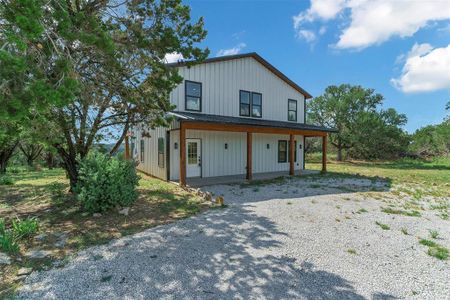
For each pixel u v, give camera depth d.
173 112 9.98
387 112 25.70
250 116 13.33
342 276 3.12
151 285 2.85
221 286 2.86
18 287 2.77
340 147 25.17
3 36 3.01
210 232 4.54
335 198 7.57
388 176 13.45
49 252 3.65
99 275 3.04
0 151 15.38
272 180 11.23
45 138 5.49
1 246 3.59
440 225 5.20
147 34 5.65
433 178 12.72
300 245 4.04
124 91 6.14
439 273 3.23
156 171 12.20
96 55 4.83
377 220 5.44
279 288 2.83
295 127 12.51
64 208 6.13
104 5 4.98
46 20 3.44
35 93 2.98
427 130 29.50
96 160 5.75
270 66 14.02
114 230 4.59
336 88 24.97
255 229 4.73
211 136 12.18
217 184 10.08
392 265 3.43
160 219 5.29
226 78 12.38
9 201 7.05
